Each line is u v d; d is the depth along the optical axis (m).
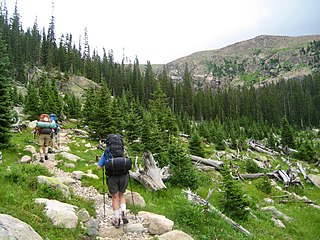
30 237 5.03
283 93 150.25
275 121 119.38
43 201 7.23
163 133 27.48
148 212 8.80
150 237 7.14
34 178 8.74
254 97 138.38
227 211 13.38
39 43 116.38
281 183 30.36
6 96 15.16
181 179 15.73
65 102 45.84
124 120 32.75
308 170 40.34
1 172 8.86
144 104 106.12
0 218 4.98
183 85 144.88
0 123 14.91
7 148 14.62
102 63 134.00
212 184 19.52
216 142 49.81
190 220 9.17
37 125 13.41
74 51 118.25
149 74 130.12
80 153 18.27
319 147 52.19
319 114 130.50
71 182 10.81
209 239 8.42
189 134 58.50
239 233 10.20
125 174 7.32
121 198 7.39
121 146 7.41
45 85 44.84
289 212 19.16
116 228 7.20
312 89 163.62
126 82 123.00
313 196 27.95
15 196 7.01
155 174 14.32
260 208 17.62
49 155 15.14
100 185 11.20
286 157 49.16
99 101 29.42
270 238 12.17
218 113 121.75
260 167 34.94
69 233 6.29
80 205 8.12
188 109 116.62
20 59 89.56
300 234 15.09
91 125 28.33
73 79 87.56
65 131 30.09
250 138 76.69
